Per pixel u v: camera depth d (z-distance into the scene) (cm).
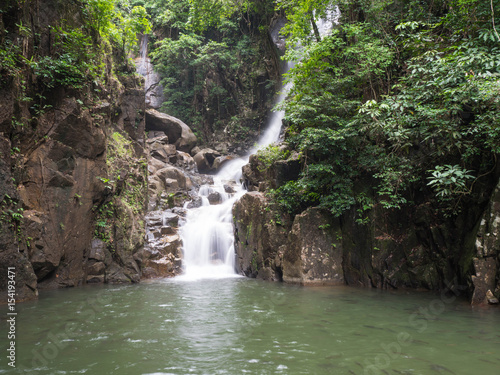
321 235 1159
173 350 553
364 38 1244
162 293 981
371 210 1102
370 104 978
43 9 1041
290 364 499
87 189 1108
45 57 995
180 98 2711
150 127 2112
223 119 2708
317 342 591
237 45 2695
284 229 1227
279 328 670
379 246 1072
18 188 945
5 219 837
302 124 1285
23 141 978
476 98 826
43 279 1029
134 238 1200
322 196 1186
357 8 1421
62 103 1046
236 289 1045
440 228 1014
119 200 1216
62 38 1076
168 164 1888
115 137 1394
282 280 1195
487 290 835
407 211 1095
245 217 1328
